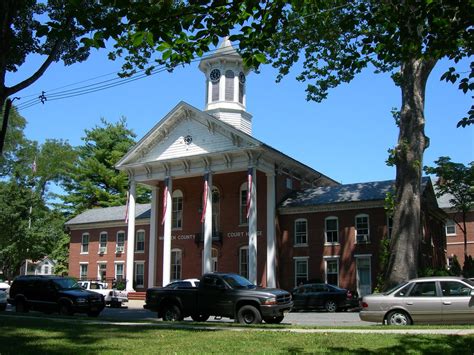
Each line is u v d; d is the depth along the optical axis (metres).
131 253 46.88
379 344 12.23
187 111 45.75
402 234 27.83
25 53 16.70
